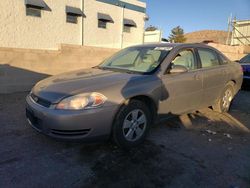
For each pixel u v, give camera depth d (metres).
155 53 4.10
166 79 3.70
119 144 3.26
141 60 4.12
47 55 7.13
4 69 6.34
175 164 3.02
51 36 13.37
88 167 2.89
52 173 2.74
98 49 8.38
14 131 3.88
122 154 3.22
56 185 2.53
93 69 4.21
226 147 3.55
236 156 3.28
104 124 3.02
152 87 3.46
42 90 3.26
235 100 6.75
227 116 5.06
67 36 14.18
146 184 2.59
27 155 3.12
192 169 2.91
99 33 16.02
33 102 3.23
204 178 2.74
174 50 4.04
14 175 2.68
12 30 11.70
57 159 3.05
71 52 7.67
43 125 3.02
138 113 3.41
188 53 4.31
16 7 11.67
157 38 18.59
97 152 3.25
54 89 3.15
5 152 3.19
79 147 3.37
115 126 3.16
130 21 17.95
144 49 4.39
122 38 17.69
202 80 4.37
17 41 11.95
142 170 2.86
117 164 2.97
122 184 2.58
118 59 4.51
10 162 2.95
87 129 2.94
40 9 12.63
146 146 3.49
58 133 2.92
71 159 3.06
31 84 6.93
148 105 3.60
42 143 3.47
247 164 3.07
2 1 11.15
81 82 3.27
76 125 2.87
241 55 14.75
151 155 3.22
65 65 7.60
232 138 3.89
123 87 3.20
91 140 3.02
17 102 5.64
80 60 7.95
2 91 6.40
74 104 2.89
